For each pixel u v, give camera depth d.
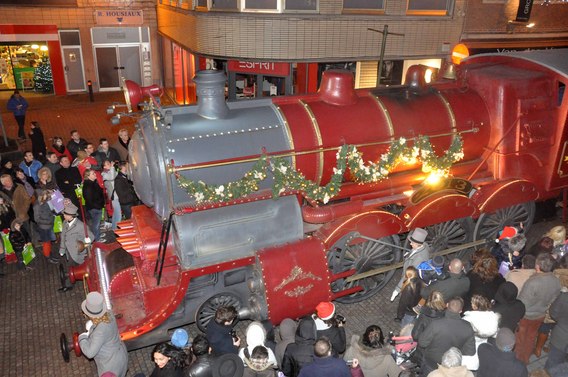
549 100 8.21
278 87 14.37
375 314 7.27
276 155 6.30
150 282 6.15
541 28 16.03
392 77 14.88
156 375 4.73
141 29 21.66
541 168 8.41
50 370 6.13
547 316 5.92
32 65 21.41
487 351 4.72
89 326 5.42
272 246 6.32
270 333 6.00
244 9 12.66
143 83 22.48
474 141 7.89
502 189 7.87
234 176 6.20
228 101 6.70
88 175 8.54
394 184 7.52
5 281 8.01
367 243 7.17
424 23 14.08
